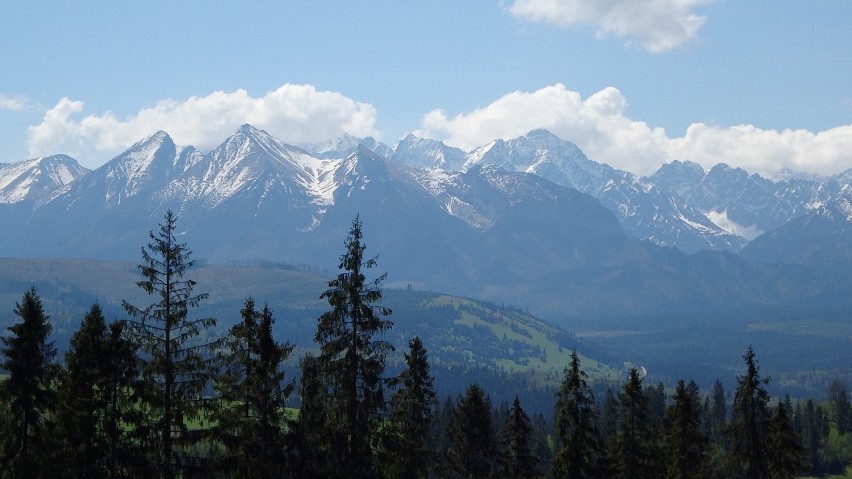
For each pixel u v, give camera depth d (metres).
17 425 57.78
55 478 57.56
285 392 58.62
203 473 56.56
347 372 59.59
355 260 60.28
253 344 57.84
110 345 56.28
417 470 65.38
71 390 57.09
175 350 56.12
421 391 68.81
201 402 56.88
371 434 61.34
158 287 56.12
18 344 57.31
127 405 56.53
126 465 55.78
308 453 59.03
